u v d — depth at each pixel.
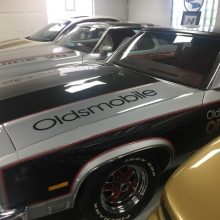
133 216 2.34
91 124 1.96
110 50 4.55
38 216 1.88
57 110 2.09
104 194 2.14
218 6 7.75
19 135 1.84
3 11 8.38
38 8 8.91
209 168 1.64
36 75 2.90
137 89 2.43
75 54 4.86
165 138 2.20
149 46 3.24
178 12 9.08
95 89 2.41
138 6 10.46
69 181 1.88
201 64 2.65
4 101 2.24
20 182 1.73
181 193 1.52
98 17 7.26
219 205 1.40
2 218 1.73
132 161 2.11
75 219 2.36
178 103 2.27
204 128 2.44
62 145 1.82
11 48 5.36
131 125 2.04
